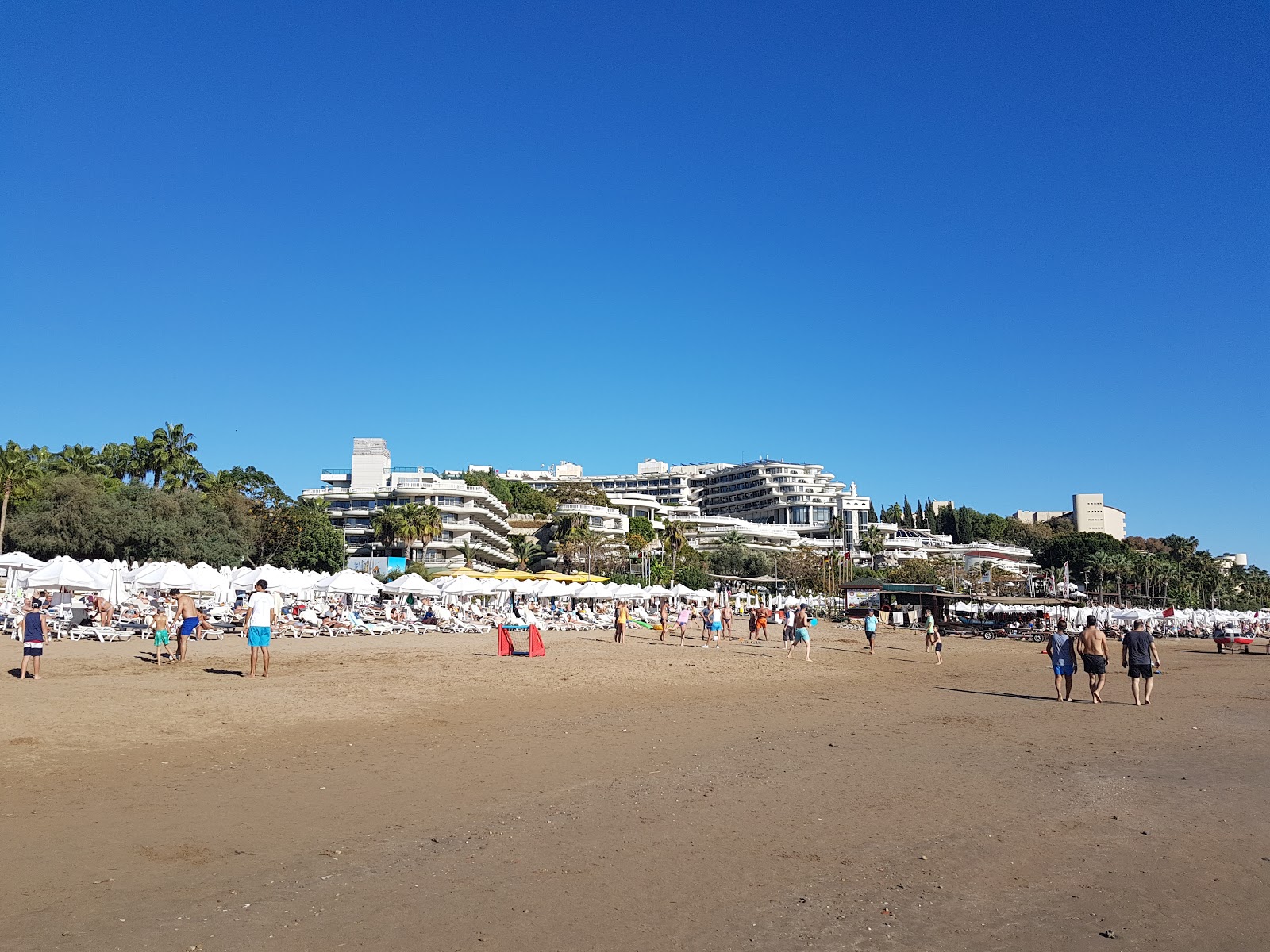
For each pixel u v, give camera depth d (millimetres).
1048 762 12852
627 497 171875
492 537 123625
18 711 13383
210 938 5648
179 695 15828
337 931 5848
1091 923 6496
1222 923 6562
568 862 7480
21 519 59375
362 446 129625
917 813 9547
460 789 10008
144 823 8172
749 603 74062
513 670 23938
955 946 5957
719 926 6156
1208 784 11641
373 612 41750
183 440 82500
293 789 9680
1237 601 152375
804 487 193750
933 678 27047
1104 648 21000
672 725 15359
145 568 37062
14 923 5777
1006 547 174625
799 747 13555
